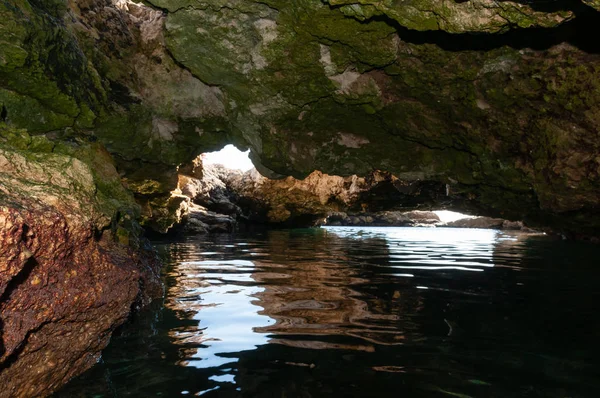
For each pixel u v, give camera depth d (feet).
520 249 31.04
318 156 21.68
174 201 37.91
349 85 17.78
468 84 16.89
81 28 17.40
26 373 7.30
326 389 7.57
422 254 27.48
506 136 18.12
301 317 11.98
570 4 9.83
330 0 11.68
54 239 7.70
